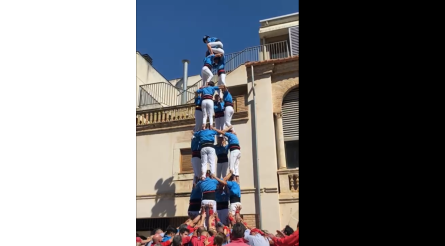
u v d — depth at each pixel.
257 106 10.59
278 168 10.00
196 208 7.97
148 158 11.88
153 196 11.38
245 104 10.92
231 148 8.34
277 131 10.30
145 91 15.11
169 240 5.66
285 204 9.48
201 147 7.85
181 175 11.29
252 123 10.55
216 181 7.51
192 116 11.82
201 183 7.45
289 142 10.30
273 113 10.49
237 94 11.15
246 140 10.46
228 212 7.96
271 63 10.80
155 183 11.54
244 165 10.24
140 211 11.39
